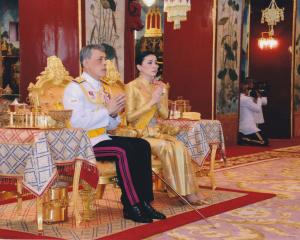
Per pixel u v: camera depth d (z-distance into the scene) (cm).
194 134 655
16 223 503
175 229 482
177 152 579
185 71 1250
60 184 506
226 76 1256
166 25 1272
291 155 1148
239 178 800
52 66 562
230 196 648
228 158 1059
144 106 593
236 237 456
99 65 536
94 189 510
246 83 1417
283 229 486
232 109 1288
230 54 1266
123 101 537
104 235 459
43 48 852
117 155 512
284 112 1669
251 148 1285
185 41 1248
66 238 448
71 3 834
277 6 1658
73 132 471
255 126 1373
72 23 834
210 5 1210
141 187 517
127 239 446
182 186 575
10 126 477
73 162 473
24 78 869
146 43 1616
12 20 1594
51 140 455
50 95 555
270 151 1229
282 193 677
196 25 1234
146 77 614
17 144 450
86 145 481
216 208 576
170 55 1270
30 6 861
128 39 1020
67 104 520
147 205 522
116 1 893
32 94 546
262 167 930
